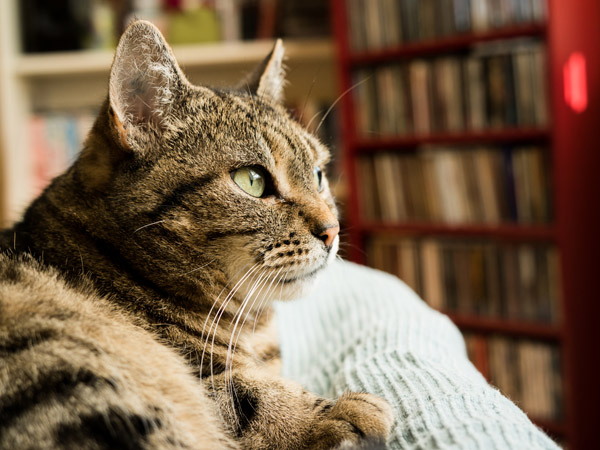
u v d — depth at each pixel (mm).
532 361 995
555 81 885
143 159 444
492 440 376
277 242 464
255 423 418
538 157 945
